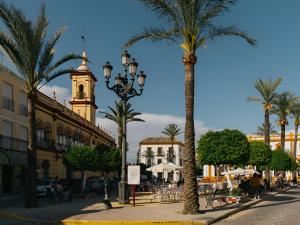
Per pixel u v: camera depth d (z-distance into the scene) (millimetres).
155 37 19547
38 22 22719
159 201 25297
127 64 24094
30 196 21984
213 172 73875
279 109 53719
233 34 19750
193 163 18219
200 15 18734
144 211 19047
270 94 44594
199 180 60719
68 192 27141
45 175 45906
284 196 32781
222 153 27281
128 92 24000
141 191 38469
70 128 55781
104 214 17812
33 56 22484
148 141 121438
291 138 88312
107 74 23781
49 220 16328
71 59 23469
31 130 22719
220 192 29797
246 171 39938
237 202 23688
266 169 43875
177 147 119250
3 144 36750
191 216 17047
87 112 70875
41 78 22953
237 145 27344
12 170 39188
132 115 51344
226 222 16172
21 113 41906
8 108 38812
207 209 20047
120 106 50219
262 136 85938
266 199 29234
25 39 22219
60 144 51531
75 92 71312
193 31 18703
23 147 40844
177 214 17828
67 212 19016
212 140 27594
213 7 18641
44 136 46906
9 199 31688
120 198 23172
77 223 15633
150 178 60281
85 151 38719
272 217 17891
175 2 18500
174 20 18844
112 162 42375
